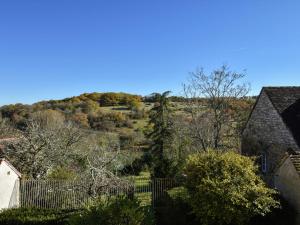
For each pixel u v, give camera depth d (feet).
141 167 138.62
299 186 62.69
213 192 61.93
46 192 86.53
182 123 124.47
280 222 65.31
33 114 194.90
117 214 50.11
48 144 101.71
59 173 96.37
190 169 67.26
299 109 87.66
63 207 84.84
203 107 119.85
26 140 100.53
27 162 98.68
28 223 68.64
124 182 84.02
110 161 87.97
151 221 53.42
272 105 89.45
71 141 113.29
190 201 64.59
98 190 81.10
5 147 103.60
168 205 73.31
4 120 169.89
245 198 62.03
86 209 52.54
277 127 87.66
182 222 68.95
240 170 64.95
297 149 79.10
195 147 116.16
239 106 120.57
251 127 99.14
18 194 87.25
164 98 141.59
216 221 63.67
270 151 90.68
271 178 79.97
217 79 170.71
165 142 138.31
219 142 115.44
